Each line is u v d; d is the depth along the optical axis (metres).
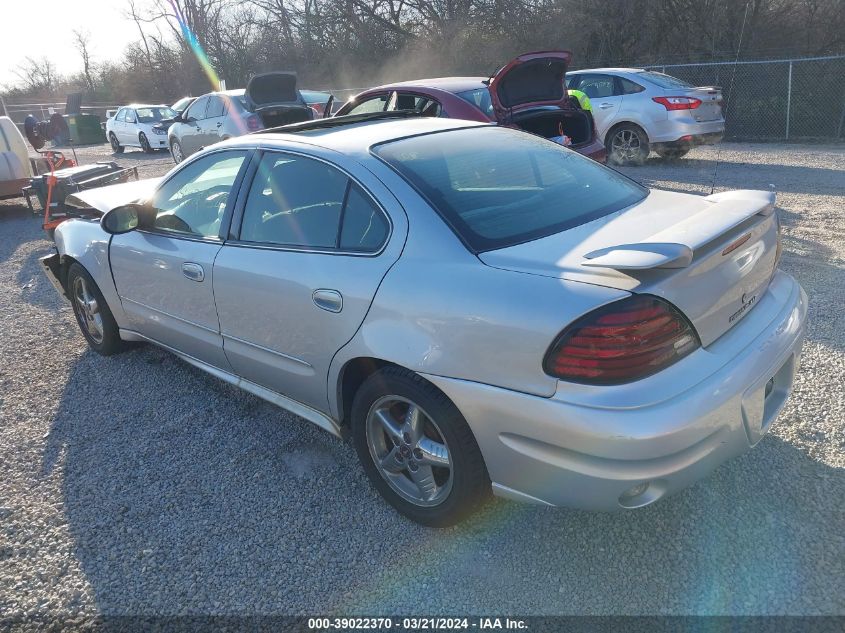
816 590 2.47
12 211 12.16
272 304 3.24
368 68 29.62
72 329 5.66
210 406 4.18
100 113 35.91
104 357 5.02
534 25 23.48
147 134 20.73
